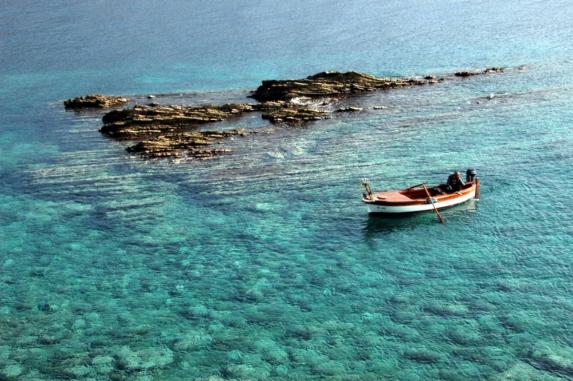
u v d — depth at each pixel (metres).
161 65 97.69
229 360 29.23
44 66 101.94
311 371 28.05
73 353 30.50
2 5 173.00
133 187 49.62
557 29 98.12
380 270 36.06
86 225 44.09
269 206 44.66
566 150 49.94
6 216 46.44
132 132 62.81
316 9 140.00
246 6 150.00
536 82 69.06
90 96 77.19
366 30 112.88
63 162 56.56
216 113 66.31
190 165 53.09
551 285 33.09
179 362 29.33
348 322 31.42
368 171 48.97
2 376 28.91
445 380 26.77
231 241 40.47
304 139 57.19
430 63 84.62
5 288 36.84
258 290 34.94
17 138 65.00
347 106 66.62
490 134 54.75
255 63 94.56
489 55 85.50
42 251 41.00
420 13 126.19
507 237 38.41
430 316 31.34
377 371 27.69
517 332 29.53
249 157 53.72
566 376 26.39
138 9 155.00
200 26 128.38
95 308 34.31
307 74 85.44
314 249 38.91
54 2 173.88
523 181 45.41
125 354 30.19
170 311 33.56
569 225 39.06
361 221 41.91
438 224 40.94
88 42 119.25
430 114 61.62
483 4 130.88
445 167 48.62
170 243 40.75
